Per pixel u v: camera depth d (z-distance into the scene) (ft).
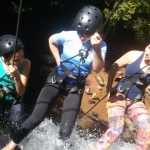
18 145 14.26
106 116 22.88
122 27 30.58
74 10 31.27
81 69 12.78
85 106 23.63
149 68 13.88
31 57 28.30
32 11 31.60
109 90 14.71
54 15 32.22
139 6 28.02
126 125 20.99
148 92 23.32
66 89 13.19
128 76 13.94
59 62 13.52
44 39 30.66
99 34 11.60
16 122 13.58
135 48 31.89
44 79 26.23
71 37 12.89
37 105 13.01
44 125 17.24
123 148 17.40
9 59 12.47
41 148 15.33
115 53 31.40
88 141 17.01
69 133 12.93
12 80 12.99
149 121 13.78
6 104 13.67
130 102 14.17
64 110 13.01
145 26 30.25
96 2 29.63
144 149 13.47
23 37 30.09
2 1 28.02
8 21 30.12
